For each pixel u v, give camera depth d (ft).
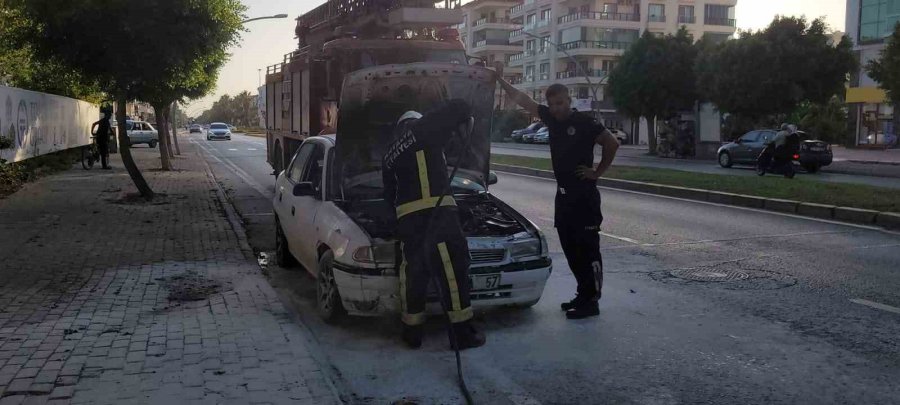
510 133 212.84
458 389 15.30
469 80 22.40
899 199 42.01
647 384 15.52
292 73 50.57
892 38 88.74
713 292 23.06
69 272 24.79
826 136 154.20
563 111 19.79
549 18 244.22
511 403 14.61
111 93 43.62
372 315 18.65
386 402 14.62
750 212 42.29
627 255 29.22
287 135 52.85
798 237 33.17
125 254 28.19
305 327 19.02
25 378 14.76
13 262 26.13
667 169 72.02
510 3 285.02
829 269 26.12
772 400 14.56
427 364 16.79
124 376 15.01
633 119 136.87
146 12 38.04
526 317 20.47
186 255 28.25
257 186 60.64
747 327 19.35
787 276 25.11
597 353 17.46
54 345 16.90
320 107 44.19
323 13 53.72
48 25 38.75
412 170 17.24
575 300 20.75
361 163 22.41
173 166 79.61
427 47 44.32
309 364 15.93
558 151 20.04
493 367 16.57
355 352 17.62
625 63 131.75
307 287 24.57
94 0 37.06
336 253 18.90
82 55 40.04
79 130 80.38
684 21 233.35
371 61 43.52
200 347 16.94
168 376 15.06
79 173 65.51
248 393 14.24
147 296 21.66
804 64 104.32
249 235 35.91
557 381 15.74
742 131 115.03
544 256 19.79
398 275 18.10
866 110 141.69
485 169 24.95
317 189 22.93
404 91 21.93
